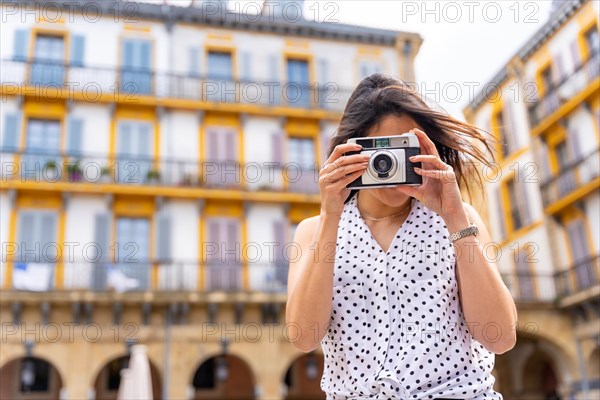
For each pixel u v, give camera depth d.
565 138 20.88
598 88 19.14
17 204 19.77
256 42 23.20
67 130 20.66
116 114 21.28
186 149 21.55
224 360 20.20
